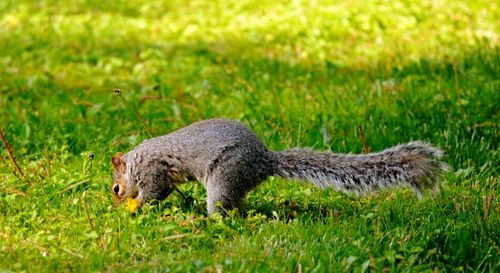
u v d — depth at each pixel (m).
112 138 11.91
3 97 14.64
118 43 18.97
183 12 22.14
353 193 8.82
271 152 9.05
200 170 9.02
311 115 12.57
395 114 12.14
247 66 16.31
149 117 13.16
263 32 19.47
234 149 8.81
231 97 14.04
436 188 8.69
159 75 16.31
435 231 8.24
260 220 8.70
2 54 18.16
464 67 14.84
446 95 12.80
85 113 13.37
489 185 9.88
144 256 7.83
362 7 20.64
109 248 7.94
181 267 7.40
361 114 12.38
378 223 8.62
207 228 8.41
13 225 8.62
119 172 9.57
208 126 9.17
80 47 18.70
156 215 8.92
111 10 22.62
